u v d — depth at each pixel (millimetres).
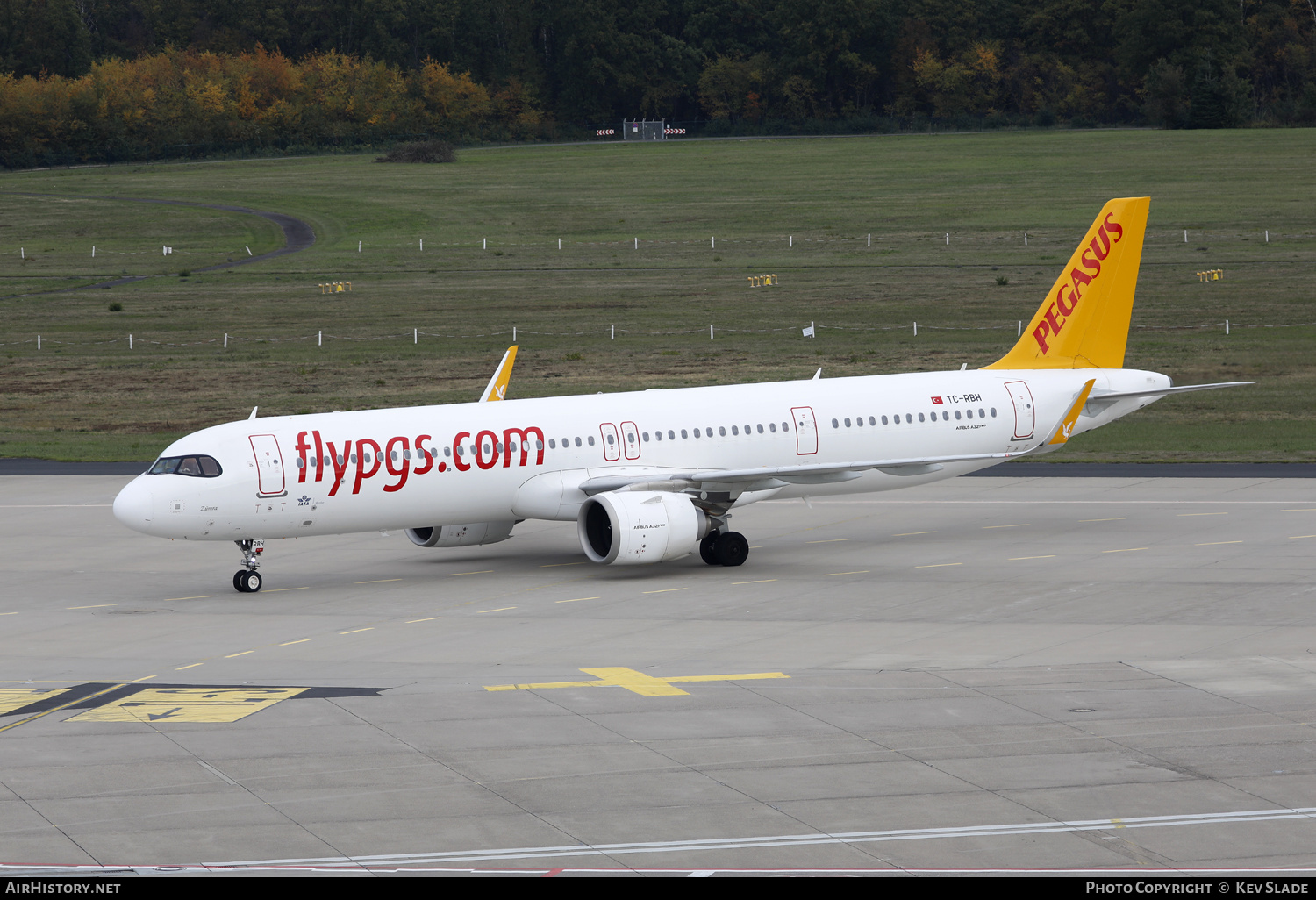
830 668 114625
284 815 82312
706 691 107875
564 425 161375
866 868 74000
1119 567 155250
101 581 158375
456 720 100938
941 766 89812
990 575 153000
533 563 166000
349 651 123500
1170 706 102188
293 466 148125
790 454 170625
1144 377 188375
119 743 96375
